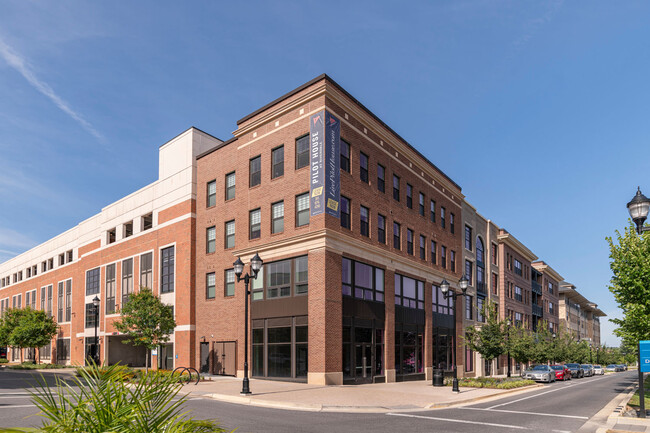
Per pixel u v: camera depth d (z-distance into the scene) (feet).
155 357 118.42
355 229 93.09
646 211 44.65
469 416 52.44
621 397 78.02
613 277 74.69
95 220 156.87
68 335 167.53
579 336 353.92
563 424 46.78
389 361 98.48
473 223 157.07
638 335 72.90
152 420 15.20
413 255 115.44
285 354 87.56
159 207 124.57
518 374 181.78
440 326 124.36
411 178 118.32
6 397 59.41
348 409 56.65
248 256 97.55
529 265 220.84
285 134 94.12
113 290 139.03
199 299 110.01
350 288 90.38
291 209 90.53
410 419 49.52
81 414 13.92
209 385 78.33
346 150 93.71
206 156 113.91
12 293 224.94
